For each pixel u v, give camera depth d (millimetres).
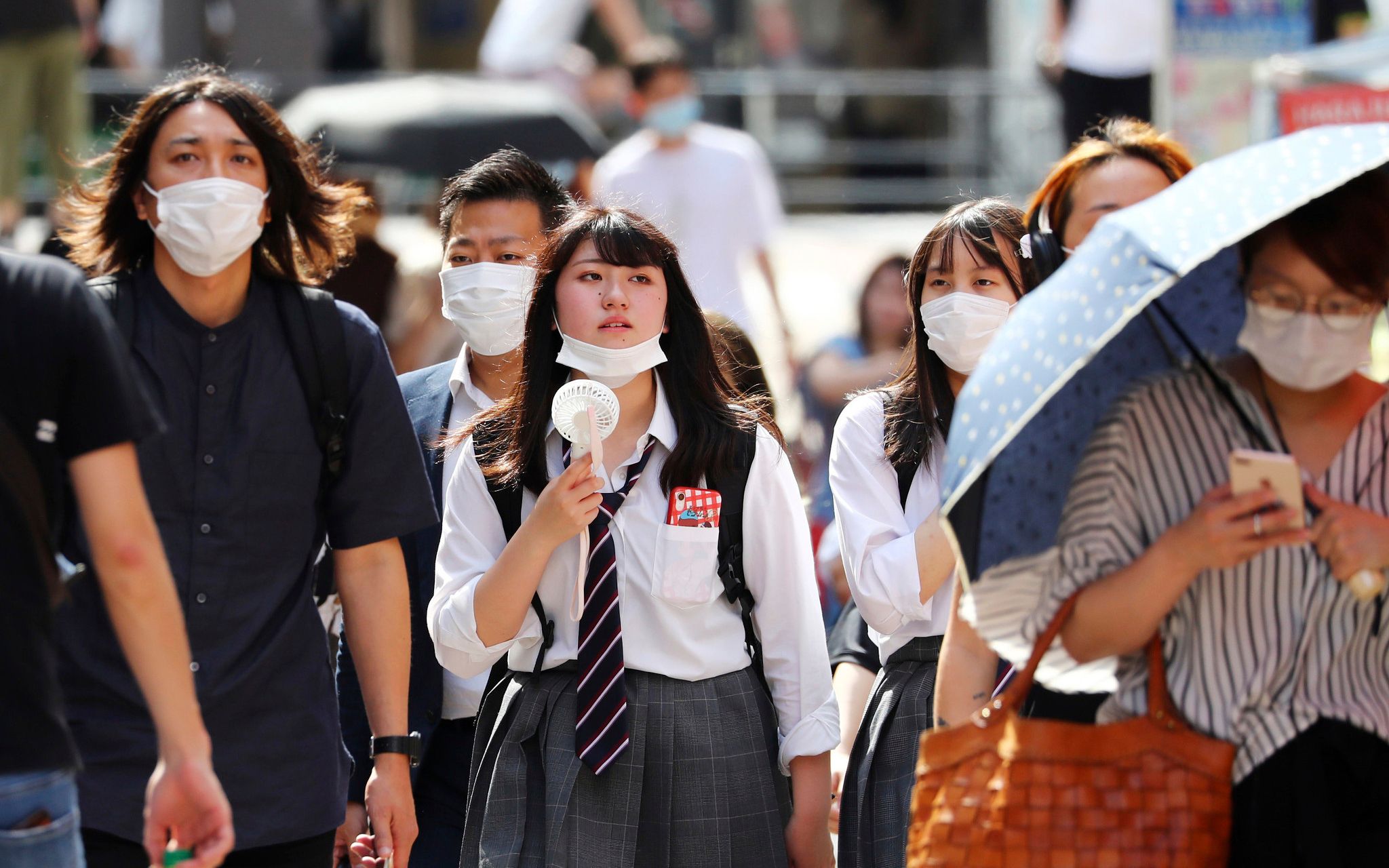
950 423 11398
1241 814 8391
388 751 10961
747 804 10461
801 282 35625
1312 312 8062
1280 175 7887
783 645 10922
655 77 27516
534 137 26188
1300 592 8289
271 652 10156
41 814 8109
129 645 8359
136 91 35625
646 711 10383
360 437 10672
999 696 8562
